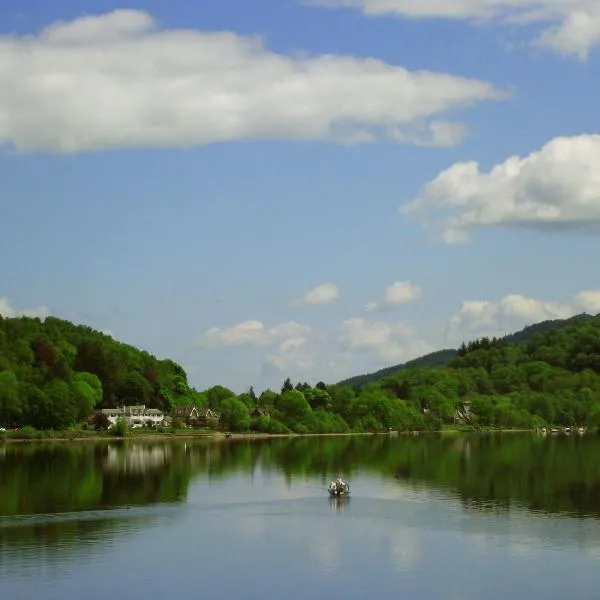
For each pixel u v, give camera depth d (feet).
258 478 544.62
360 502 435.12
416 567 298.97
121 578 284.61
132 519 383.24
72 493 463.42
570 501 437.99
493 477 551.59
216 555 315.17
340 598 264.93
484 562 304.50
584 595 267.80
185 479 534.78
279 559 310.04
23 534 347.97
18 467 602.85
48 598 263.90
